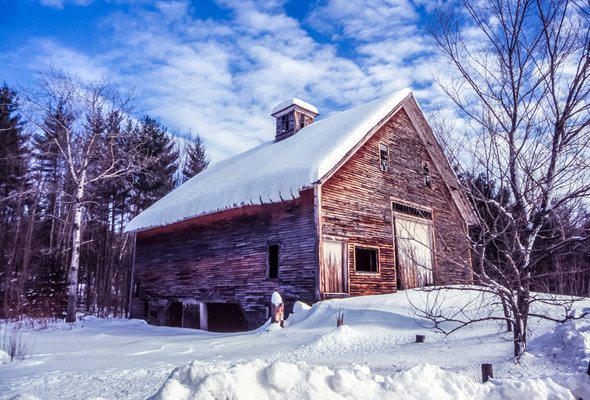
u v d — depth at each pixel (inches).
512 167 220.1
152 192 1386.6
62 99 814.5
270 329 441.4
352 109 816.3
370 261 635.5
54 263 1000.2
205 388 138.0
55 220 1266.0
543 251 221.5
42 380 248.5
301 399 142.6
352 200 605.0
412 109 768.3
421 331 346.9
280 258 575.8
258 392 143.3
